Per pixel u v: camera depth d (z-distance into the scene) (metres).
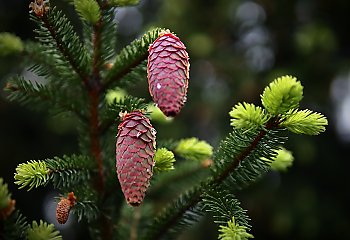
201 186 0.84
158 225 0.87
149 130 0.77
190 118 2.94
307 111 0.77
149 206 1.01
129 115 0.78
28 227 0.75
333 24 2.85
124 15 3.55
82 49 0.85
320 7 2.83
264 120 0.77
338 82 2.93
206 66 2.95
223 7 2.88
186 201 0.86
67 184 0.83
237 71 2.79
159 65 0.75
